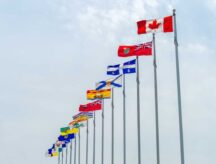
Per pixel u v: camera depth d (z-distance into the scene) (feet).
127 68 198.90
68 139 319.88
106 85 232.32
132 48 171.12
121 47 172.14
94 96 236.84
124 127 216.13
